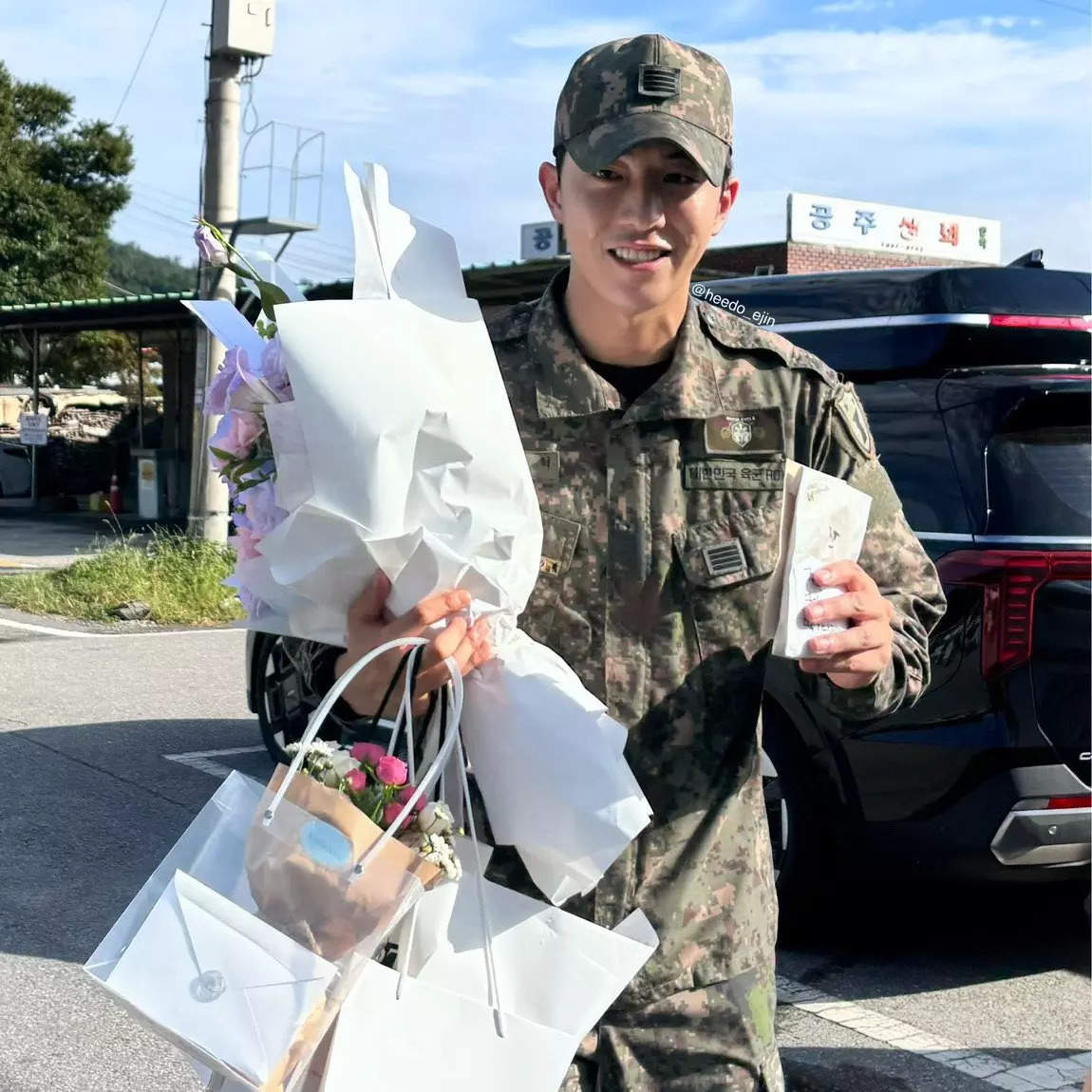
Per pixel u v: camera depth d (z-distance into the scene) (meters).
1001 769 3.64
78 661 8.49
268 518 1.63
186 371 20.19
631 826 1.52
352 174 1.65
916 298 4.17
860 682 1.67
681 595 1.73
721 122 1.66
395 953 1.56
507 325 1.80
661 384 1.73
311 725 1.52
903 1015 3.69
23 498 22.44
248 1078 1.38
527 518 1.58
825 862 4.01
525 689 1.57
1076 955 4.14
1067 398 3.75
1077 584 3.64
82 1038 3.39
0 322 20.72
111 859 4.69
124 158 28.47
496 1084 1.50
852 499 1.66
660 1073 1.73
